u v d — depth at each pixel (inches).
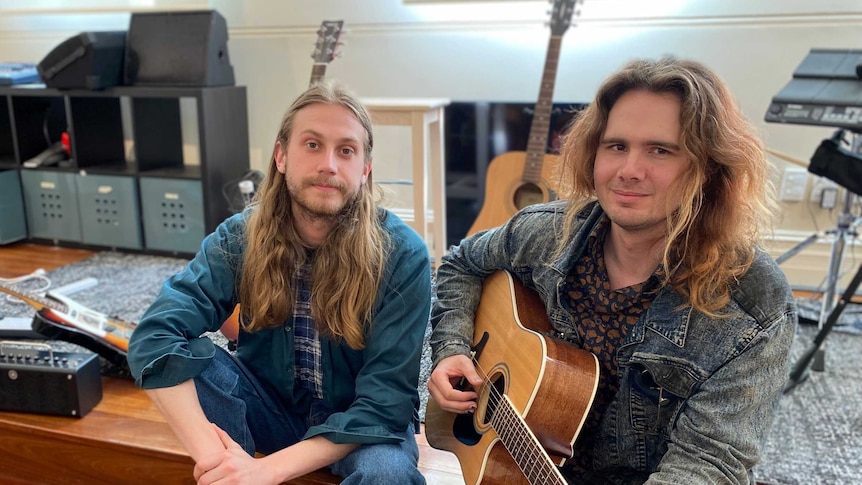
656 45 106.4
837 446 65.1
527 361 46.2
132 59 116.8
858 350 85.5
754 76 103.7
